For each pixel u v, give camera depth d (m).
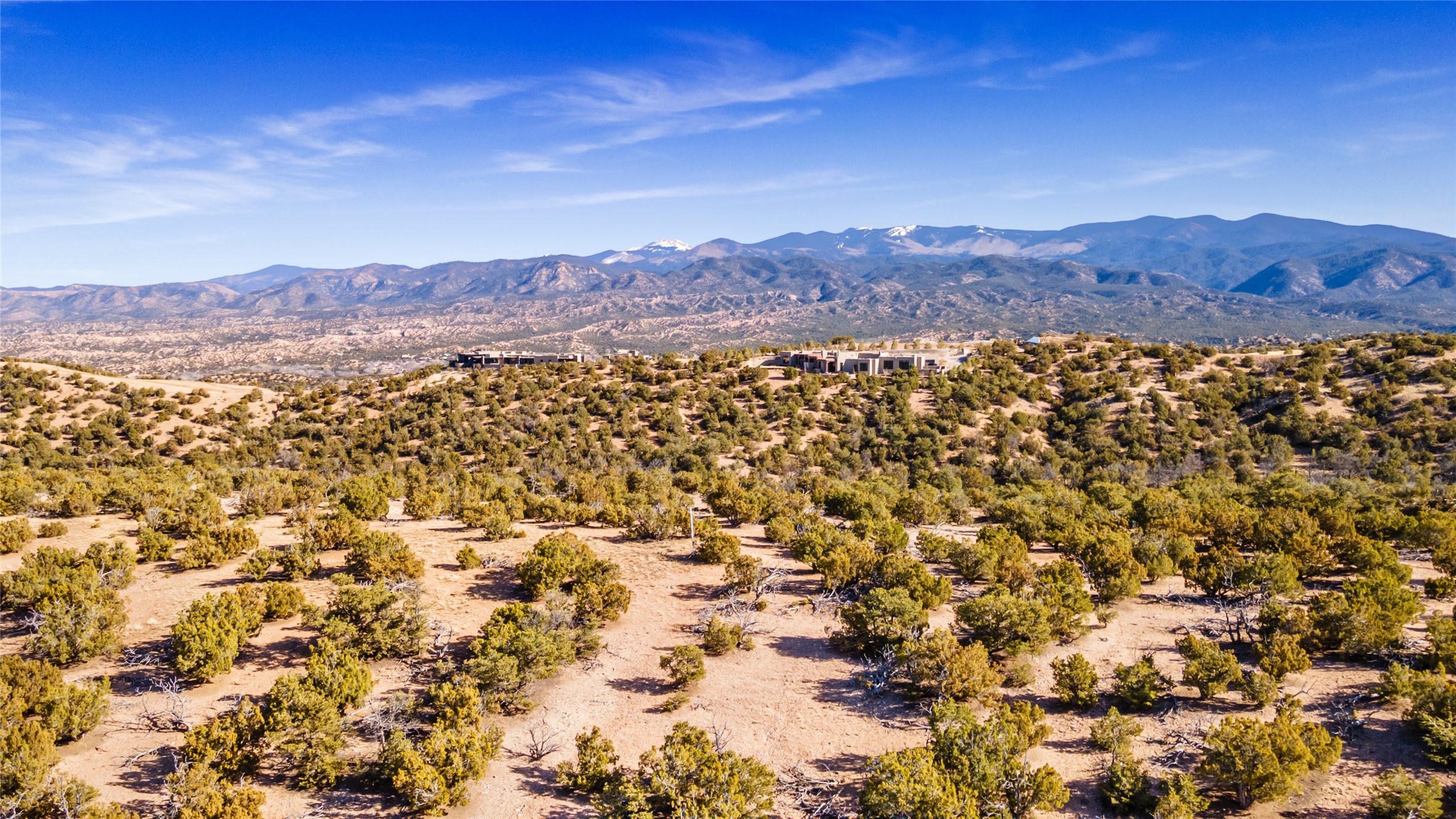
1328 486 65.00
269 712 22.72
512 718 24.53
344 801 19.89
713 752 20.47
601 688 26.61
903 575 34.25
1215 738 20.12
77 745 21.17
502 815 19.58
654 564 39.44
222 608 27.11
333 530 38.31
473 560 37.09
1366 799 19.38
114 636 25.94
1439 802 17.86
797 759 22.27
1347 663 26.86
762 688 26.70
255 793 18.86
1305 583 36.59
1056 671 25.41
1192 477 72.75
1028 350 146.62
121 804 18.80
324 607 30.48
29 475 53.12
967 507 55.75
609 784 20.27
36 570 29.53
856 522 46.25
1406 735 21.97
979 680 24.73
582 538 44.28
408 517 48.78
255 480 59.16
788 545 43.72
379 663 26.98
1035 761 21.59
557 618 29.14
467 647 28.52
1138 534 44.84
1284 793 18.77
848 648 29.50
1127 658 28.56
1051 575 34.56
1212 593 34.41
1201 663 24.88
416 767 19.48
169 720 22.55
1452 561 36.69
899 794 18.06
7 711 20.45
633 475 65.25
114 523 41.69
